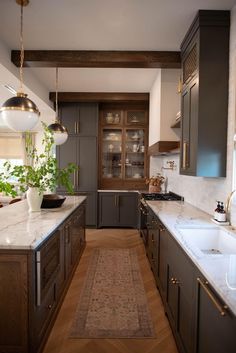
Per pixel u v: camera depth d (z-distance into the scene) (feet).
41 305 5.80
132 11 7.18
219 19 7.09
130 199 17.54
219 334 3.41
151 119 15.38
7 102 6.95
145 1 6.73
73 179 17.39
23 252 5.22
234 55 6.81
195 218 7.88
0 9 7.14
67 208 9.47
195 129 7.43
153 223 9.78
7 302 5.29
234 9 6.83
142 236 14.16
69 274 9.06
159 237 8.43
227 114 7.16
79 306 7.80
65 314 7.38
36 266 5.39
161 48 9.40
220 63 7.13
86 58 9.61
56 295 7.14
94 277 9.84
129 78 13.58
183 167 8.81
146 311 7.59
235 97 6.71
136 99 16.33
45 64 9.95
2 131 22.65
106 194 17.52
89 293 8.61
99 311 7.55
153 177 16.56
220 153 7.20
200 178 9.37
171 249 6.54
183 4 6.86
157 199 12.39
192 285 4.66
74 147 17.40
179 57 9.59
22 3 6.83
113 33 8.38
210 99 7.15
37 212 8.52
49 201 9.20
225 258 4.54
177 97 12.41
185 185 11.51
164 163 16.57
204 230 6.82
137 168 18.90
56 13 7.30
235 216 6.63
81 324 6.91
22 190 8.56
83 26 7.98
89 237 15.40
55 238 6.89
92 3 6.84
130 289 8.92
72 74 12.91
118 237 15.44
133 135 18.74
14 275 5.26
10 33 8.45
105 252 12.72
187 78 8.45
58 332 6.58
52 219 7.43
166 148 12.34
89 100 16.63
